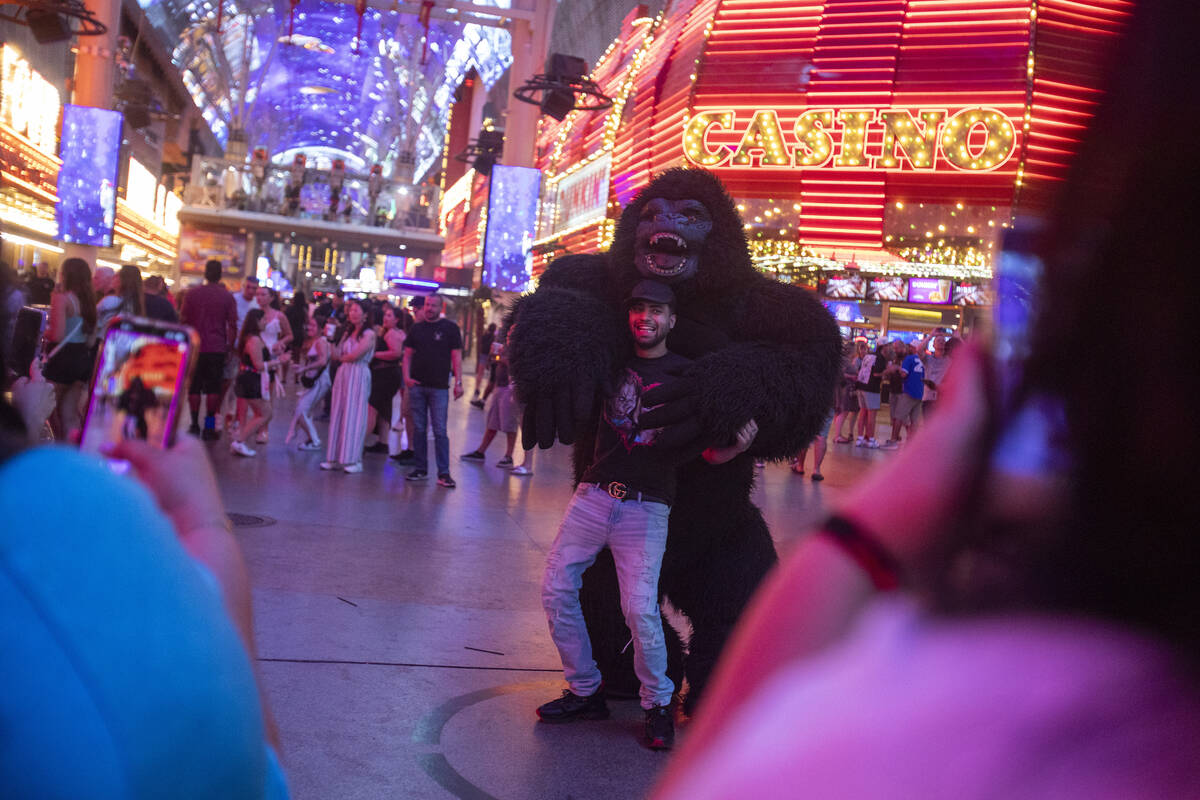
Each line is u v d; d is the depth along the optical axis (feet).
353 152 362.12
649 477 14.30
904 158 62.95
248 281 45.55
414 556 23.79
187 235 169.37
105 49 83.71
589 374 14.28
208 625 2.60
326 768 12.66
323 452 39.88
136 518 2.55
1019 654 1.47
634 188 79.61
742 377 13.79
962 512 1.83
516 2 91.04
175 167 236.22
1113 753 1.34
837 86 64.28
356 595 20.01
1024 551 1.60
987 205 61.57
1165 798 1.30
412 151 236.43
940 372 59.26
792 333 14.29
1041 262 1.63
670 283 14.44
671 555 15.11
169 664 2.45
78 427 3.52
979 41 61.46
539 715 14.82
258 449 38.91
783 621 2.14
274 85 270.46
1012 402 1.72
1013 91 60.54
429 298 34.73
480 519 29.25
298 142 364.38
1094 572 1.51
